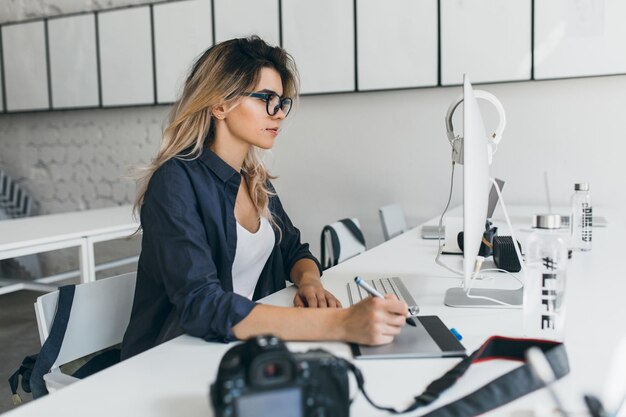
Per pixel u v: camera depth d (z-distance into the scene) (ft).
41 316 4.02
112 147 14.11
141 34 12.80
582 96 9.87
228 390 1.92
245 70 4.22
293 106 4.90
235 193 4.40
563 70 9.70
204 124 4.33
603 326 3.49
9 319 12.15
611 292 4.31
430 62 10.53
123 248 14.49
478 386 2.64
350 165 11.75
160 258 3.73
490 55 10.11
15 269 15.66
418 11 10.51
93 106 13.58
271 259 5.17
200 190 4.12
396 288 4.50
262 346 1.97
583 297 4.18
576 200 6.16
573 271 5.04
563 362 2.74
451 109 4.79
